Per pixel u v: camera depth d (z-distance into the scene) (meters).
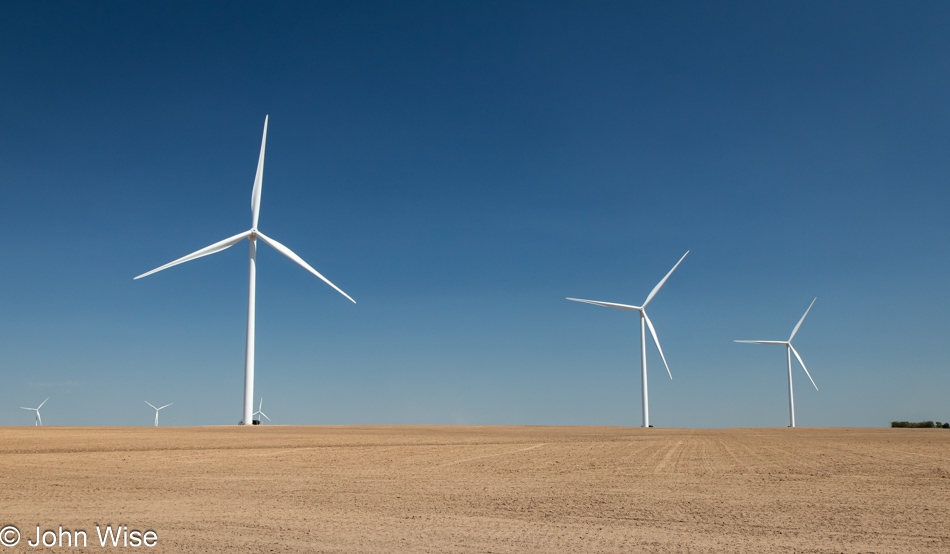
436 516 14.17
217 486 19.27
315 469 24.22
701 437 50.69
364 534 12.18
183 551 10.79
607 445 39.19
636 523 13.40
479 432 57.59
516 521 13.58
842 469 24.36
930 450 34.78
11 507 15.20
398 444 38.12
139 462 26.23
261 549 10.92
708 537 12.02
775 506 15.61
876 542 11.62
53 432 44.09
